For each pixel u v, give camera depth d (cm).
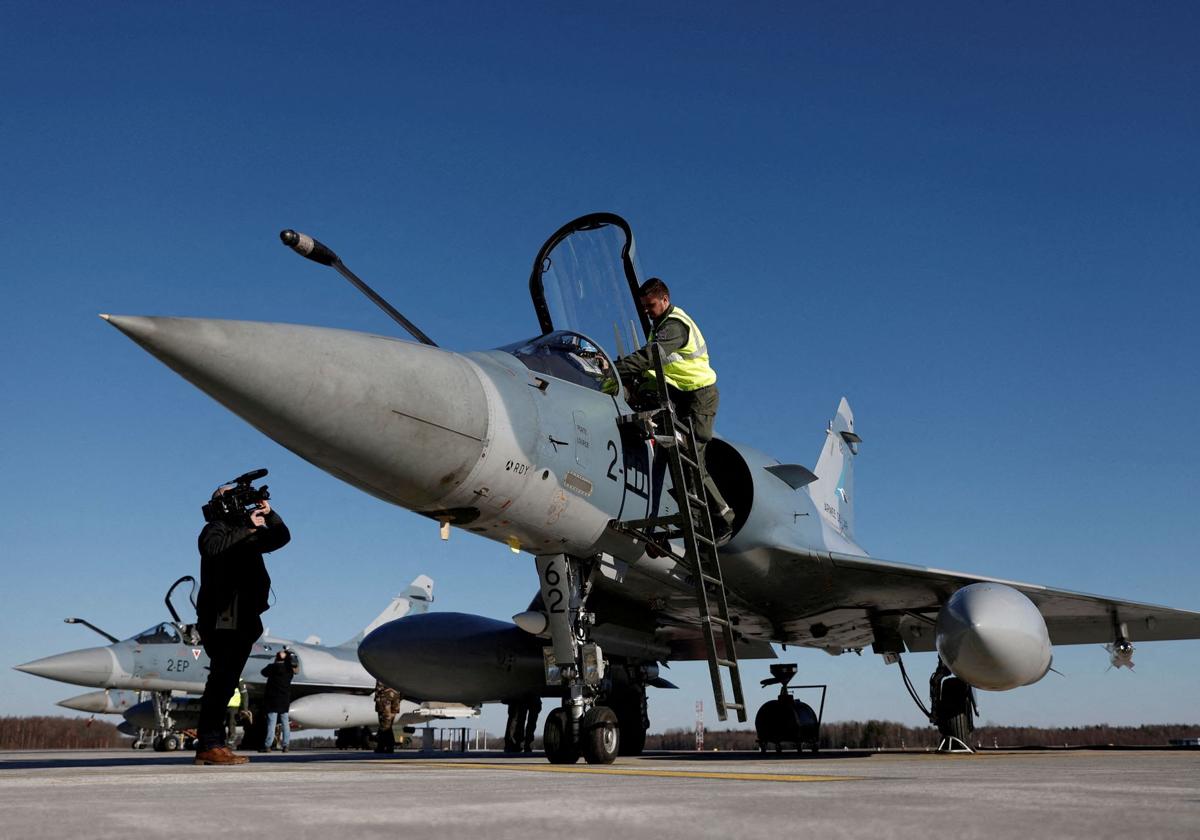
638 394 859
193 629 2278
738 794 320
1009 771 518
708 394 838
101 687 2252
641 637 1028
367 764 695
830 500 1486
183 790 365
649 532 824
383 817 240
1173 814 240
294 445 633
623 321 927
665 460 862
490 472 700
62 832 204
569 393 798
